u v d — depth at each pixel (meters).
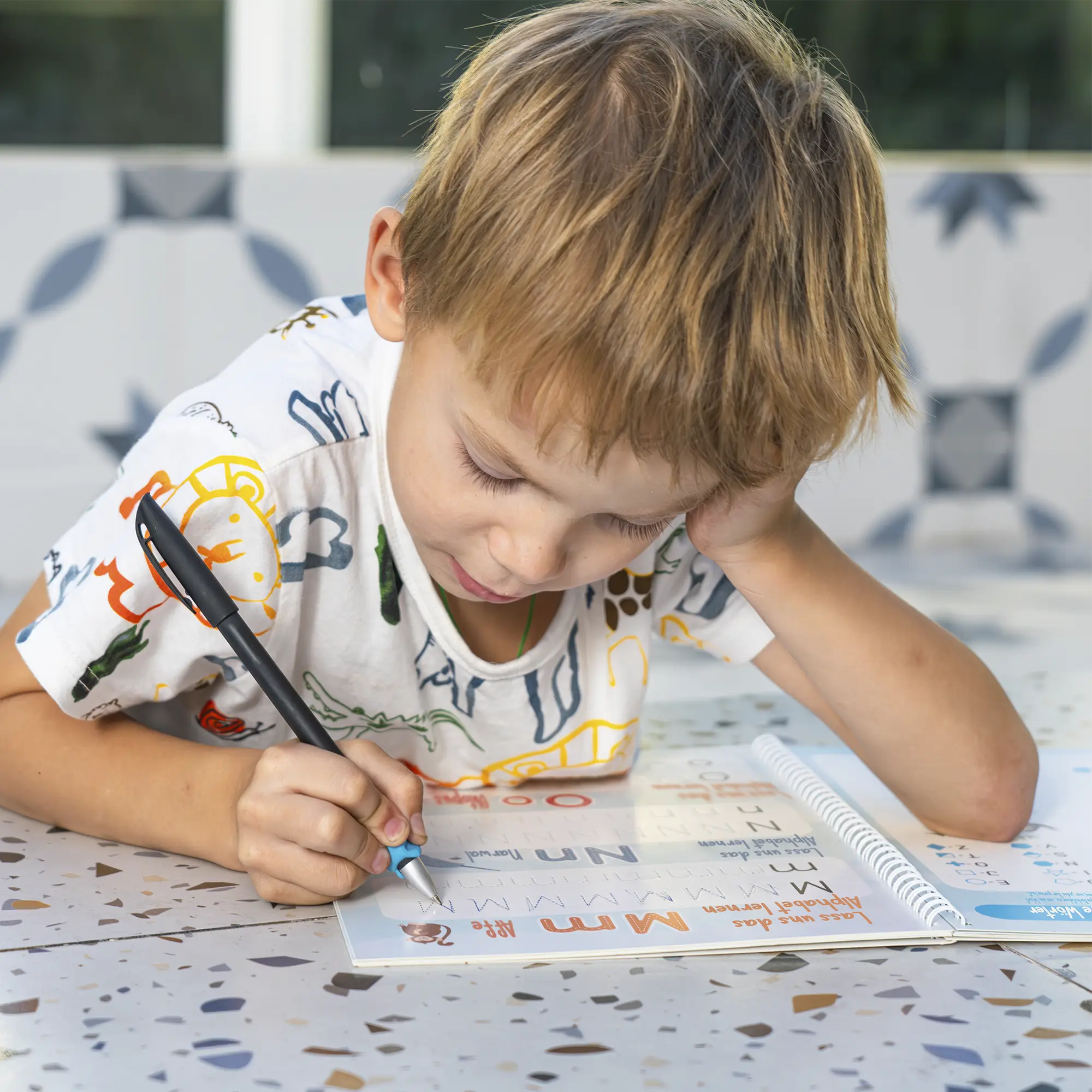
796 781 0.77
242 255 1.88
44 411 1.84
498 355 0.54
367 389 0.73
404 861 0.60
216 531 0.67
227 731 0.78
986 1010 0.51
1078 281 2.14
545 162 0.56
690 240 0.54
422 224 0.62
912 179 2.09
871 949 0.57
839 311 0.59
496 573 0.61
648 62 0.59
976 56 2.21
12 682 0.72
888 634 0.73
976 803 0.71
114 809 0.67
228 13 2.02
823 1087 0.45
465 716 0.77
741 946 0.56
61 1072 0.45
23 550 1.85
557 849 0.67
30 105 1.98
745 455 0.56
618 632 0.79
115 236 1.84
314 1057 0.46
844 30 2.17
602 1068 0.46
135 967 0.53
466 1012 0.50
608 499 0.56
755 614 0.84
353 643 0.74
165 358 1.88
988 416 2.15
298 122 2.06
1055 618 1.50
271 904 0.60
